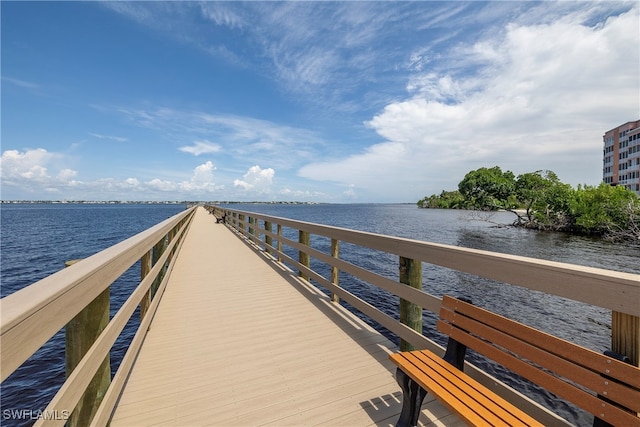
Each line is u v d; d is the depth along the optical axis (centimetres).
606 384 107
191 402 199
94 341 143
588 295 123
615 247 2114
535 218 3391
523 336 138
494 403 136
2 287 1155
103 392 151
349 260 1472
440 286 1053
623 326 114
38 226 3944
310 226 452
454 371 164
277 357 256
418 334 230
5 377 69
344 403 198
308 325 323
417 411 170
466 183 6650
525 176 4566
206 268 602
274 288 462
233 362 249
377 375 229
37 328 84
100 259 146
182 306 381
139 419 183
